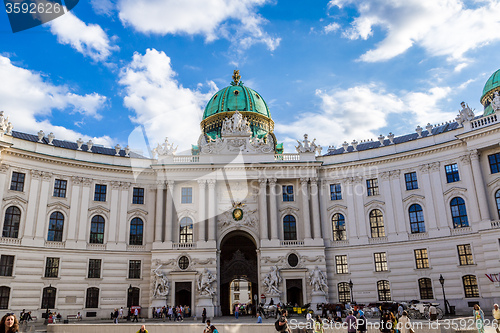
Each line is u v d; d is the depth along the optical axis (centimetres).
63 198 5169
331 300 5300
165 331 2875
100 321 4684
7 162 4797
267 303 5050
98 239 5288
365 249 5338
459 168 4981
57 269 4944
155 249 5300
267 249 5341
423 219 5141
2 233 4659
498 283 4353
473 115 4984
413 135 5962
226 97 6881
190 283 5188
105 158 5525
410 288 5012
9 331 1229
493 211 4672
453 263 4803
